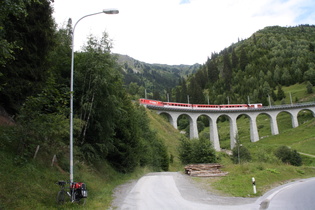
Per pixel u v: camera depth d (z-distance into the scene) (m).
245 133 115.94
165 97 189.25
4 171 8.91
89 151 16.95
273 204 10.43
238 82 196.88
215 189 15.08
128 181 19.39
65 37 19.12
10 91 12.66
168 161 43.84
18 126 10.59
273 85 175.62
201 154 37.97
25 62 13.36
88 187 12.51
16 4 7.30
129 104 24.28
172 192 13.60
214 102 179.38
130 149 23.16
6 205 7.17
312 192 13.96
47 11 14.79
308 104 104.31
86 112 16.91
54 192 9.72
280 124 117.94
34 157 11.38
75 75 16.94
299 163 50.69
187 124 133.12
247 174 20.78
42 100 10.29
